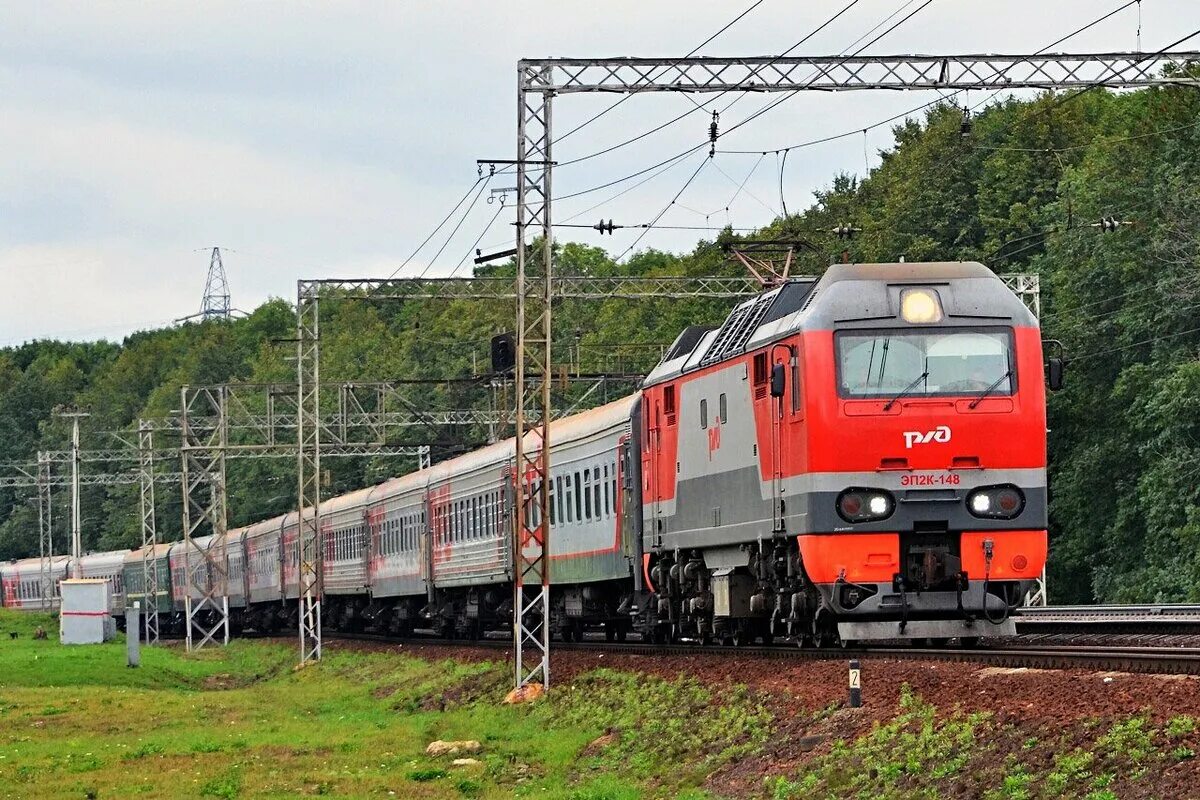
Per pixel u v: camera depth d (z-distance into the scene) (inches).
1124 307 4416.8
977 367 1791.3
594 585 2915.8
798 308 1886.1
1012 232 5221.5
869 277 1823.3
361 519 4741.6
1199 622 2122.3
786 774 1411.2
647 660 2372.0
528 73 2482.8
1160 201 4365.2
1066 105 5556.1
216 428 5438.0
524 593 3336.6
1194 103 4525.1
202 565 6417.3
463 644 3683.6
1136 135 4744.1
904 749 1302.9
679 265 7603.4
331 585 5103.3
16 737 2516.0
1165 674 1327.5
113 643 5354.3
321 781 1895.9
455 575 3754.9
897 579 1772.9
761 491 1956.2
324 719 2723.9
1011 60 2416.3
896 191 5772.6
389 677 3412.9
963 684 1433.3
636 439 2522.1
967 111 2527.1
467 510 3661.4
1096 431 4515.3
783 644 2137.1
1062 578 4571.9
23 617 7135.8
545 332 2600.9
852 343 1788.9
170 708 2965.1
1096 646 1861.5
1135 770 1045.8
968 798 1143.0
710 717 1790.1
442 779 1900.8
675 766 1669.5
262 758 2145.7
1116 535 4320.9
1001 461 1779.0
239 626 6373.0
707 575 2262.6
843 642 1883.6
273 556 5629.9
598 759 1868.8
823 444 1775.3
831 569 1772.9
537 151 2532.0
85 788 1898.4
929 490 1772.9
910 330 1791.3
